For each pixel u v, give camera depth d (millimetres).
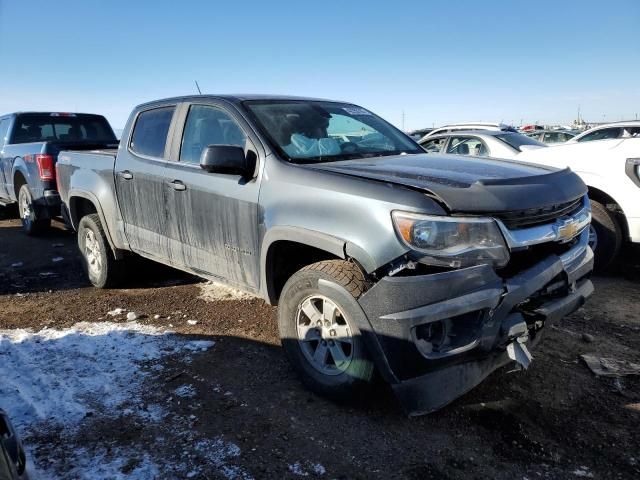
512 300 2811
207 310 4809
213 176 3846
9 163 8570
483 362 2957
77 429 2957
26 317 4707
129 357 3846
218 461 2695
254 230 3541
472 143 8836
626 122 10211
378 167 3297
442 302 2680
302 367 3322
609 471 2627
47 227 8266
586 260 3416
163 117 4598
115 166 4957
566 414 3119
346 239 2922
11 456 1900
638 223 5320
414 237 2699
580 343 4062
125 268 5402
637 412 3133
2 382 3463
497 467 2666
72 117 9398
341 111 4461
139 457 2719
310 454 2758
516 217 2861
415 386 2777
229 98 4059
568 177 3465
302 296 3240
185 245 4250
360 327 2883
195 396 3309
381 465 2680
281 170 3416
